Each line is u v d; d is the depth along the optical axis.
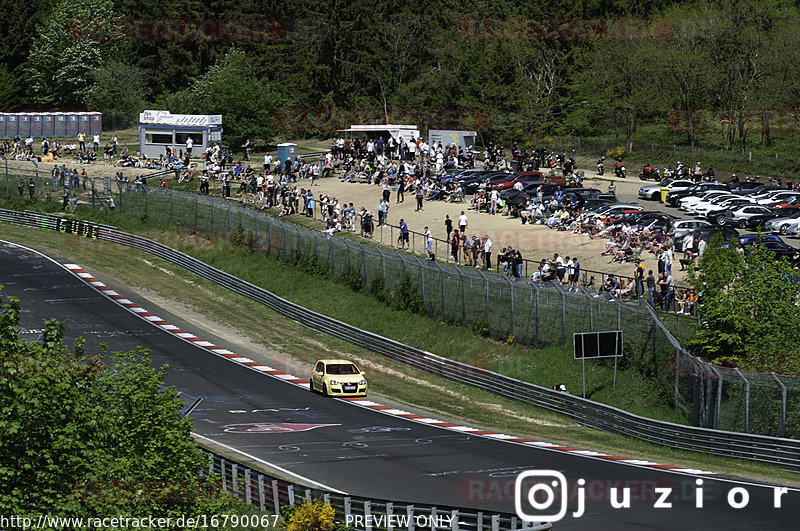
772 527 42.69
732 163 175.00
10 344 32.03
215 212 124.50
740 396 68.12
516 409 78.94
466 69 197.25
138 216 133.00
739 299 75.44
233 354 90.69
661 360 77.44
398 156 159.88
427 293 97.56
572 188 126.00
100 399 35.88
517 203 121.38
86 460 32.25
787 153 186.62
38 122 194.50
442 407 77.81
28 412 30.64
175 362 86.25
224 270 116.31
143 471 35.50
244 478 46.31
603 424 73.31
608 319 82.00
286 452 58.75
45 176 151.75
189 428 38.38
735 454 63.62
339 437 63.69
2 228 133.25
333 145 160.50
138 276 115.50
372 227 119.50
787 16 199.88
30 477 31.39
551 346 85.19
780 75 187.88
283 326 101.81
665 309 86.31
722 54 196.25
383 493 48.38
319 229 123.31
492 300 90.75
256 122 178.12
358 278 105.38
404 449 60.19
